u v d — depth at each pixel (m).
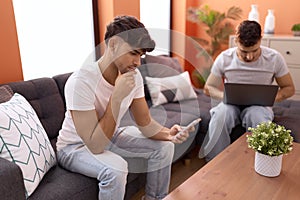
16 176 1.07
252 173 1.32
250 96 2.01
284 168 1.36
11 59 1.84
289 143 1.28
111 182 1.31
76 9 2.43
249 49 2.00
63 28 2.32
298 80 3.19
